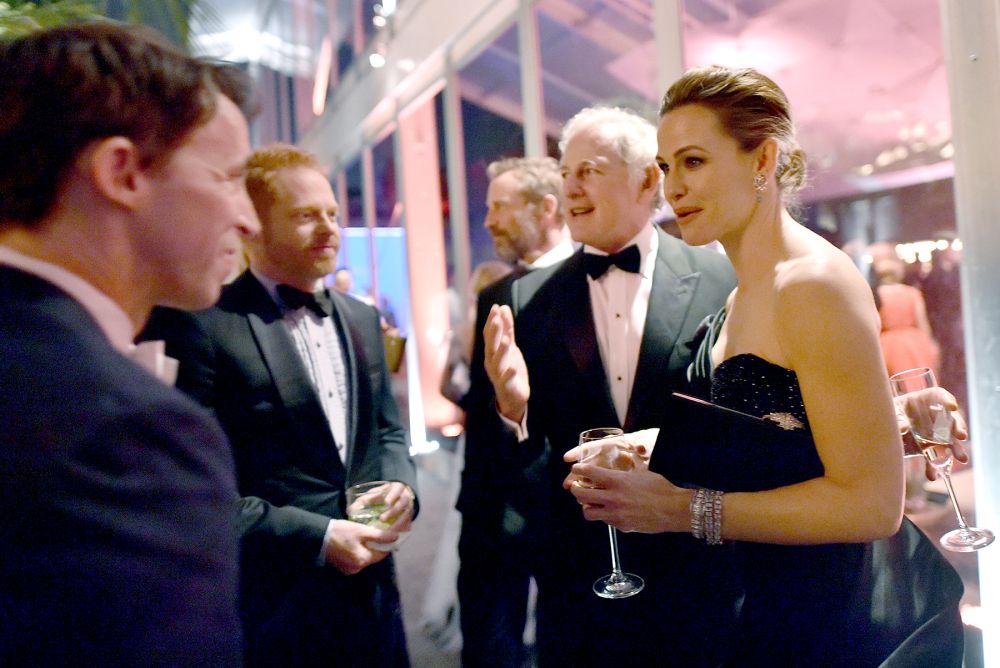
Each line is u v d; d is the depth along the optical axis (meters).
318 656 1.61
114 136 0.61
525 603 1.87
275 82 12.38
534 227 2.52
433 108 6.23
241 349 1.60
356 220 8.98
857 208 2.38
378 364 1.92
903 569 1.14
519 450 1.64
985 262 1.71
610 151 1.67
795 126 1.17
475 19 4.88
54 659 0.45
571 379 1.67
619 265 1.70
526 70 4.14
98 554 0.46
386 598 1.80
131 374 0.52
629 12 3.28
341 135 9.27
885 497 0.97
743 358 1.12
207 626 0.51
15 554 0.45
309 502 1.62
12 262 0.56
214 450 0.55
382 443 1.89
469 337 2.60
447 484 4.98
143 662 0.47
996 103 1.65
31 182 0.60
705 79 1.15
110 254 0.64
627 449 1.27
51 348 0.50
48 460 0.46
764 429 1.05
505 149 4.73
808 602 1.13
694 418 1.09
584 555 1.63
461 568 1.86
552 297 1.77
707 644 1.50
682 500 1.10
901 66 2.25
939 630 1.09
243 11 12.12
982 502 1.76
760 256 1.13
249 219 0.76
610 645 1.58
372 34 7.54
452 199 5.59
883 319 2.23
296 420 1.62
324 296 1.83
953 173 1.94
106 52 0.62
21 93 0.60
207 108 0.67
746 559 1.22
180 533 0.50
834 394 0.98
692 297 1.62
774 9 2.57
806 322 0.99
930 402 1.31
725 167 1.13
